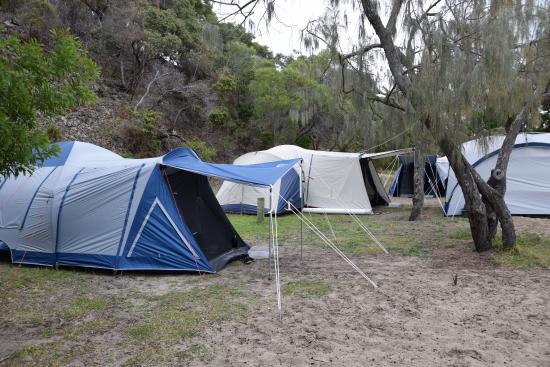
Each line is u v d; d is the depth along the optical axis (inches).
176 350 149.8
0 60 131.8
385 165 799.7
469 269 250.5
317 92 732.7
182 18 980.6
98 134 737.6
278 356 144.4
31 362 142.3
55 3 813.2
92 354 147.9
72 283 229.8
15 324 175.0
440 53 225.3
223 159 930.7
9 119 134.5
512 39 232.8
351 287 219.0
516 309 186.2
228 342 155.8
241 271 255.1
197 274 247.9
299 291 212.7
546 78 256.8
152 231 249.4
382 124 380.8
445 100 226.8
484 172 450.3
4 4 689.6
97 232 251.4
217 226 286.4
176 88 920.3
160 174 252.2
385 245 324.5
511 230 281.1
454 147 253.6
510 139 286.5
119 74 912.3
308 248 319.3
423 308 188.2
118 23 869.2
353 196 523.5
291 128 966.4
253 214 500.4
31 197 264.2
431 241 338.0
